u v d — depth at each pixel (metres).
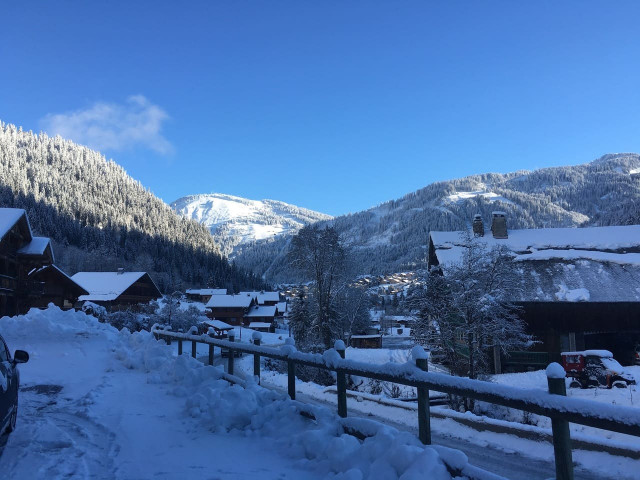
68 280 49.62
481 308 21.64
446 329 22.78
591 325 31.09
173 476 4.95
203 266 195.88
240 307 114.75
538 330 31.27
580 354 23.61
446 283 23.00
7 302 36.44
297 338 59.16
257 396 7.42
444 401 18.67
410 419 11.75
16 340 16.12
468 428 9.89
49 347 15.53
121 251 172.25
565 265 34.34
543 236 39.09
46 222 162.62
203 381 9.60
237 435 6.53
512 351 30.75
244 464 5.38
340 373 6.23
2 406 5.38
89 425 6.99
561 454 3.49
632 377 22.39
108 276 86.62
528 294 31.53
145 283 89.88
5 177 197.25
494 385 4.03
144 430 6.73
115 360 13.70
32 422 7.01
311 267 47.47
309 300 50.41
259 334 8.88
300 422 6.41
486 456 7.65
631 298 30.83
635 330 30.88
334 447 5.13
